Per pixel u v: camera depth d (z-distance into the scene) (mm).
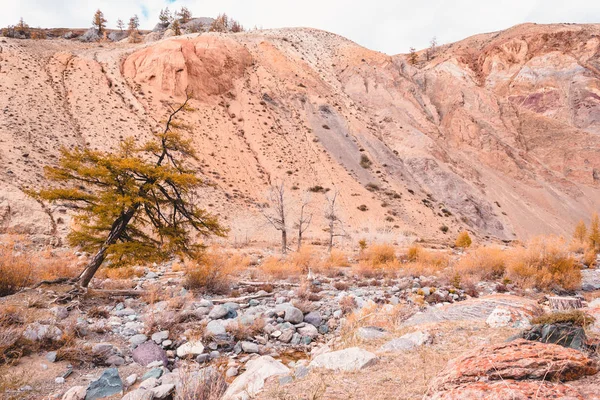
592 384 2211
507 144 97938
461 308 7234
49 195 11328
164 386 4660
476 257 18219
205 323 8305
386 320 7199
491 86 130125
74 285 9945
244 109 78938
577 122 110125
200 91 76500
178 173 12281
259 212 53375
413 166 81062
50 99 57219
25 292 8922
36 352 6117
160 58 76312
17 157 39375
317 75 107062
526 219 76500
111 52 83625
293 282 14586
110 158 11641
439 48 179125
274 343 7941
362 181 70688
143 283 12922
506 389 2129
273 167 66250
